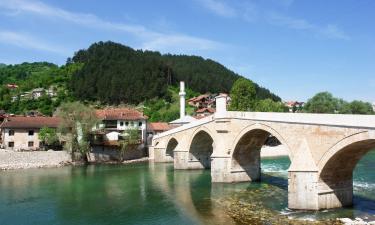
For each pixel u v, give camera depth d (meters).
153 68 171.88
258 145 49.91
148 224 30.02
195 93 185.75
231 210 33.59
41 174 60.16
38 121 86.81
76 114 75.56
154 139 84.94
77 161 75.81
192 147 66.50
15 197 41.16
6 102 127.75
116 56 178.12
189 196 41.03
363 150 31.78
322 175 32.62
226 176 49.22
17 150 78.69
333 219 29.11
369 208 32.81
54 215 33.28
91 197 41.06
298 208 32.75
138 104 157.12
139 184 49.72
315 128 33.00
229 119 48.97
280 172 59.44
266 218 30.08
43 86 165.25
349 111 111.00
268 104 101.62
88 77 160.75
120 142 82.31
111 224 30.27
